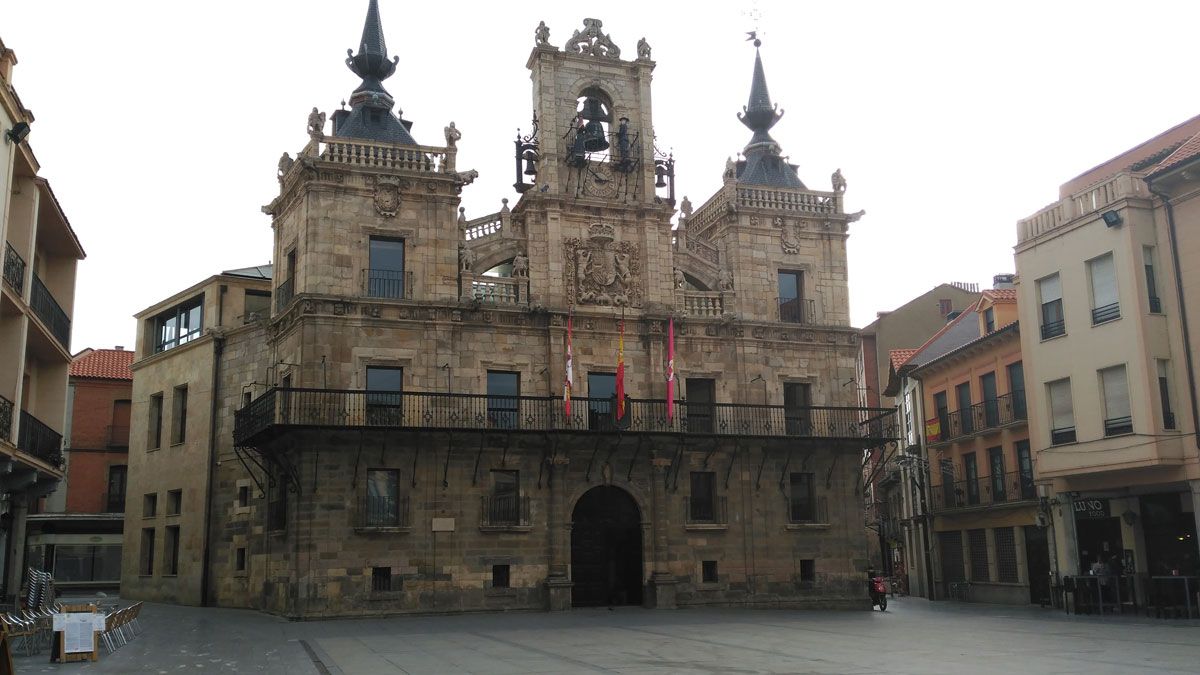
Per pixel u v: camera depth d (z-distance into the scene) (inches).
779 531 1615.4
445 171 1539.1
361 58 1612.9
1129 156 1577.3
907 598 2010.3
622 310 1601.9
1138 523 1364.4
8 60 1087.0
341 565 1378.0
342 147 1497.3
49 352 1378.0
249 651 938.7
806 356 1705.2
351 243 1476.4
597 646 955.3
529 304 1551.4
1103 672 709.9
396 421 1443.2
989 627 1149.7
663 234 1656.0
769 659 831.1
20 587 1337.4
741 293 1686.8
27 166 1180.5
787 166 1854.1
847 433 1683.1
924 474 1993.1
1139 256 1314.0
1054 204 1466.5
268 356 1612.9
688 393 1641.2
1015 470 1674.5
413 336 1482.5
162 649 952.3
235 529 1646.2
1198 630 1040.8
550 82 1647.4
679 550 1557.6
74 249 1441.9
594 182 1646.2
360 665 823.1
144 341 1990.7
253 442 1459.2
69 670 781.3
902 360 2237.9
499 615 1400.1
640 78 1701.5
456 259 1523.1
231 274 1808.6
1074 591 1353.3
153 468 1884.8
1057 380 1443.2
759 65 1914.4
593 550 1541.6
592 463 1525.6
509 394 1529.3
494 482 1482.5
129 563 1916.8
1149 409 1272.1
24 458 1160.8
